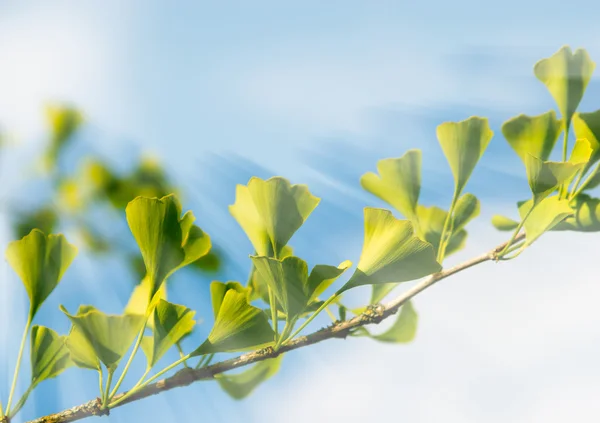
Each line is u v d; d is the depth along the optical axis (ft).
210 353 3.82
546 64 3.90
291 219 3.82
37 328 3.90
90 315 3.74
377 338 3.99
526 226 3.86
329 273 3.77
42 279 3.89
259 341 3.82
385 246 3.78
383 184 3.99
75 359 3.82
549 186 3.80
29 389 3.87
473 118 3.90
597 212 3.87
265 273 3.78
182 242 3.81
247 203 3.88
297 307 3.80
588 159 3.82
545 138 3.92
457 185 3.92
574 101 3.88
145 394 3.82
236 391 4.03
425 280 3.89
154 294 3.80
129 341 3.77
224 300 3.81
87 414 3.81
